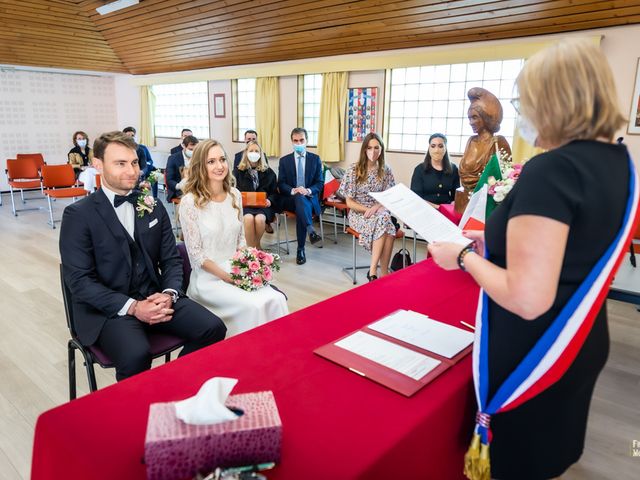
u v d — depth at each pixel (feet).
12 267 14.19
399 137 18.90
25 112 28.07
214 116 25.59
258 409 2.89
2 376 8.21
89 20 22.97
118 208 6.48
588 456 6.31
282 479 2.64
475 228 6.51
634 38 12.39
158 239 6.84
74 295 6.06
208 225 8.00
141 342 5.83
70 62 26.40
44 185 20.02
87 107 30.50
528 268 2.68
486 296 3.37
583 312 2.94
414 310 5.10
